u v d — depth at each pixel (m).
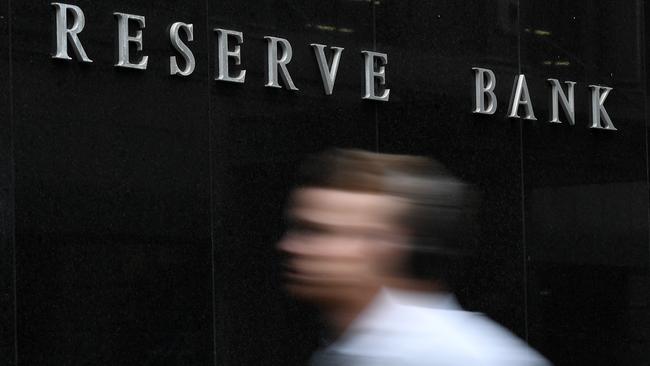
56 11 6.62
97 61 6.79
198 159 7.21
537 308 9.23
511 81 9.15
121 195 6.86
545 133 9.40
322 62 7.88
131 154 6.91
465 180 8.80
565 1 9.59
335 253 2.65
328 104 7.94
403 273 2.65
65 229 6.61
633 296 9.98
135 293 6.89
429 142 8.55
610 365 9.77
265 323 7.48
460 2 8.81
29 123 6.51
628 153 10.04
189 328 7.12
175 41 7.12
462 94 8.80
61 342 6.56
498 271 8.98
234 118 7.42
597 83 9.82
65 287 6.59
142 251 6.93
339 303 2.66
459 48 8.79
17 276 6.41
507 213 9.06
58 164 6.61
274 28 7.66
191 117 7.20
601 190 9.80
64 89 6.65
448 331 2.54
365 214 2.66
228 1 7.43
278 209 7.60
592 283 9.67
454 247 2.72
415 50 8.49
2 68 6.42
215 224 7.28
